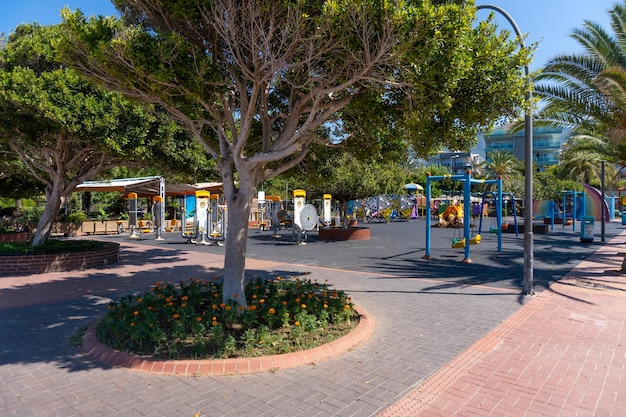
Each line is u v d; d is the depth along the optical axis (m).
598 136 15.32
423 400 4.04
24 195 17.45
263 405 3.88
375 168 23.45
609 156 15.46
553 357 5.20
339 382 4.38
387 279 10.34
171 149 10.98
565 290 9.12
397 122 6.47
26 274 10.61
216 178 13.12
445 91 5.31
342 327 5.96
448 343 5.64
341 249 16.97
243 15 5.47
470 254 15.30
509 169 48.78
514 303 7.89
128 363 4.70
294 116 6.71
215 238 18.81
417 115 5.73
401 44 4.91
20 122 9.38
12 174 15.52
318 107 6.54
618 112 11.35
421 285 9.58
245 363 4.61
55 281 9.79
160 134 10.56
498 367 4.88
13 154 12.78
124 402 3.91
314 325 5.58
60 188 12.38
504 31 6.03
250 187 6.32
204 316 5.76
